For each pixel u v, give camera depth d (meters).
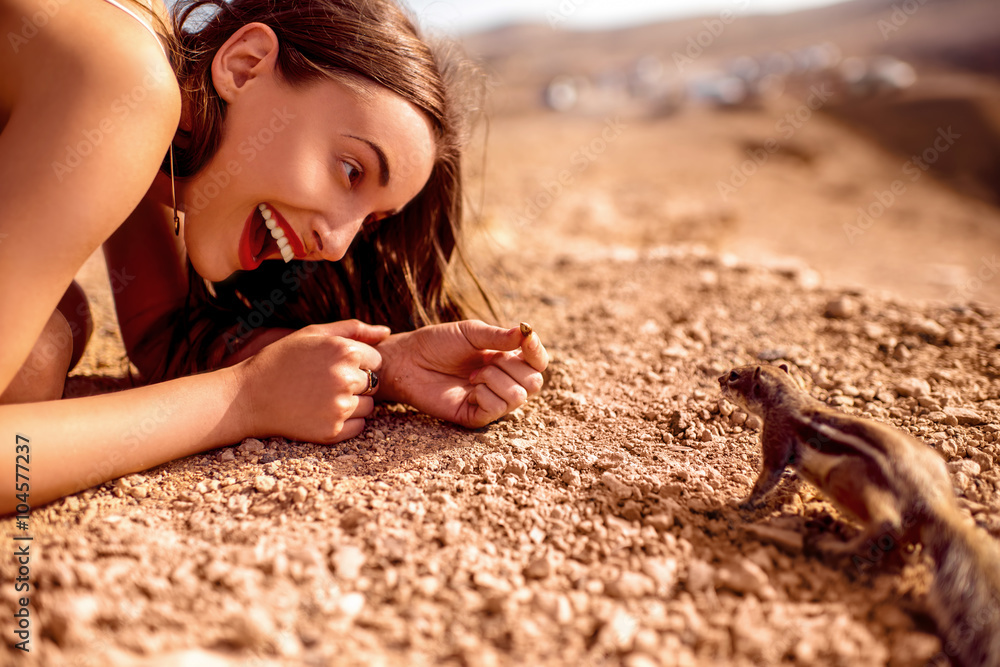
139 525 2.04
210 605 1.73
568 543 2.03
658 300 4.33
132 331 3.14
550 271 5.16
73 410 2.10
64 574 1.75
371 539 1.99
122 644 1.60
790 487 2.24
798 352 3.38
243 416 2.44
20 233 1.95
